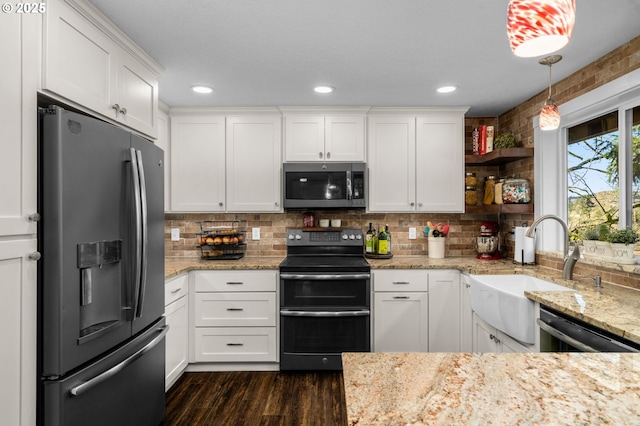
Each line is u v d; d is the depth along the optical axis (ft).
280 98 9.82
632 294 6.22
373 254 11.19
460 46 6.78
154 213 6.56
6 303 3.84
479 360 3.25
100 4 5.35
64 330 4.40
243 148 10.66
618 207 7.25
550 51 3.05
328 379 9.30
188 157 10.62
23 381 4.05
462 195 10.77
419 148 10.75
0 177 3.77
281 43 6.64
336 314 9.43
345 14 5.69
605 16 5.72
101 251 4.97
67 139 4.45
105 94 5.73
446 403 2.46
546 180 9.24
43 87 4.42
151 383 6.55
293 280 9.57
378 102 10.23
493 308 7.27
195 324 9.62
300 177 10.52
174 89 9.04
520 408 2.39
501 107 10.73
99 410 5.07
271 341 9.69
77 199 4.59
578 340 5.16
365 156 10.71
